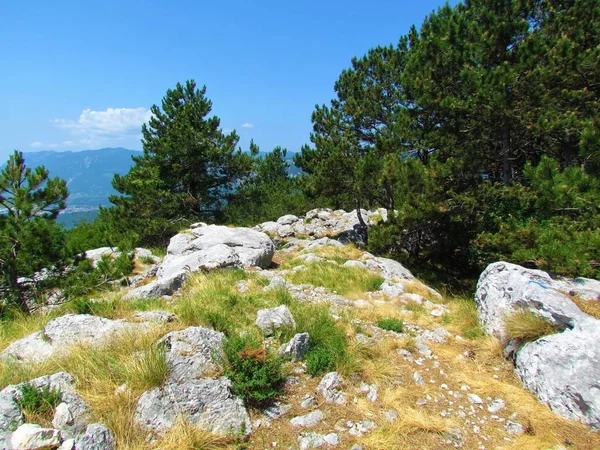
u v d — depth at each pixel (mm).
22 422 3463
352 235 20281
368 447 3814
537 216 10953
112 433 3553
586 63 10875
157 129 23797
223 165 24328
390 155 14906
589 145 9250
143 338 4848
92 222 21172
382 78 20875
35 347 5062
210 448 3627
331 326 6043
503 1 12578
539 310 5625
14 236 7938
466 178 13281
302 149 21094
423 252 17594
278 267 12688
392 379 5008
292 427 4047
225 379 4332
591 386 4383
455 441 3994
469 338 6617
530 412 4500
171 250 12984
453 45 13375
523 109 11547
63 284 8531
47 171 8602
